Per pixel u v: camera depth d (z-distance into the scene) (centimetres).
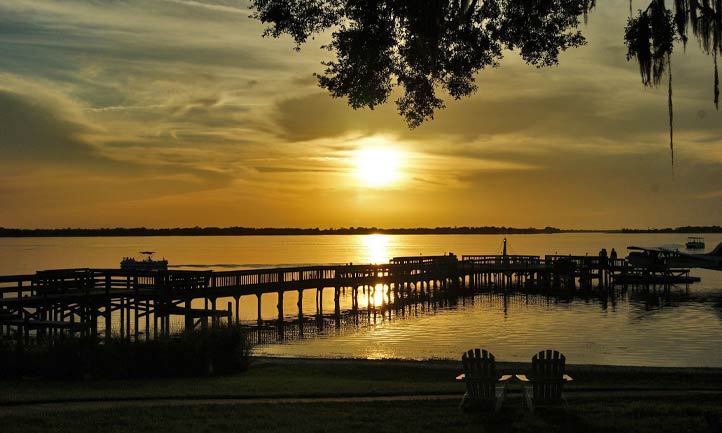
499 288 7725
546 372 1474
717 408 1477
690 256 7481
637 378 2023
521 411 1448
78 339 2133
